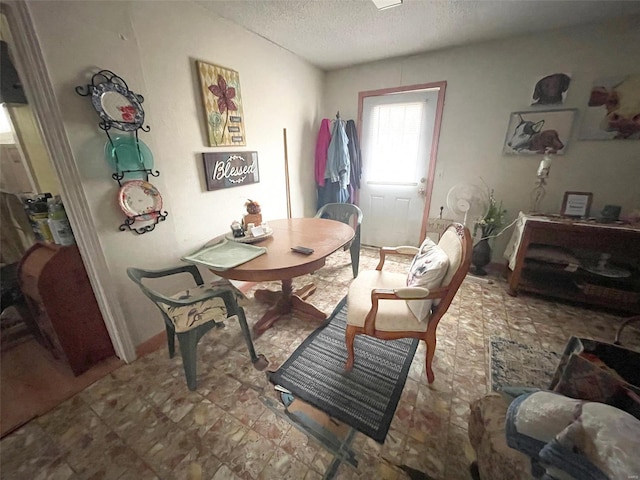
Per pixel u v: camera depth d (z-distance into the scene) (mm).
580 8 1851
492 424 848
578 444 580
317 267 1566
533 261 2264
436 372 1521
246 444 1156
